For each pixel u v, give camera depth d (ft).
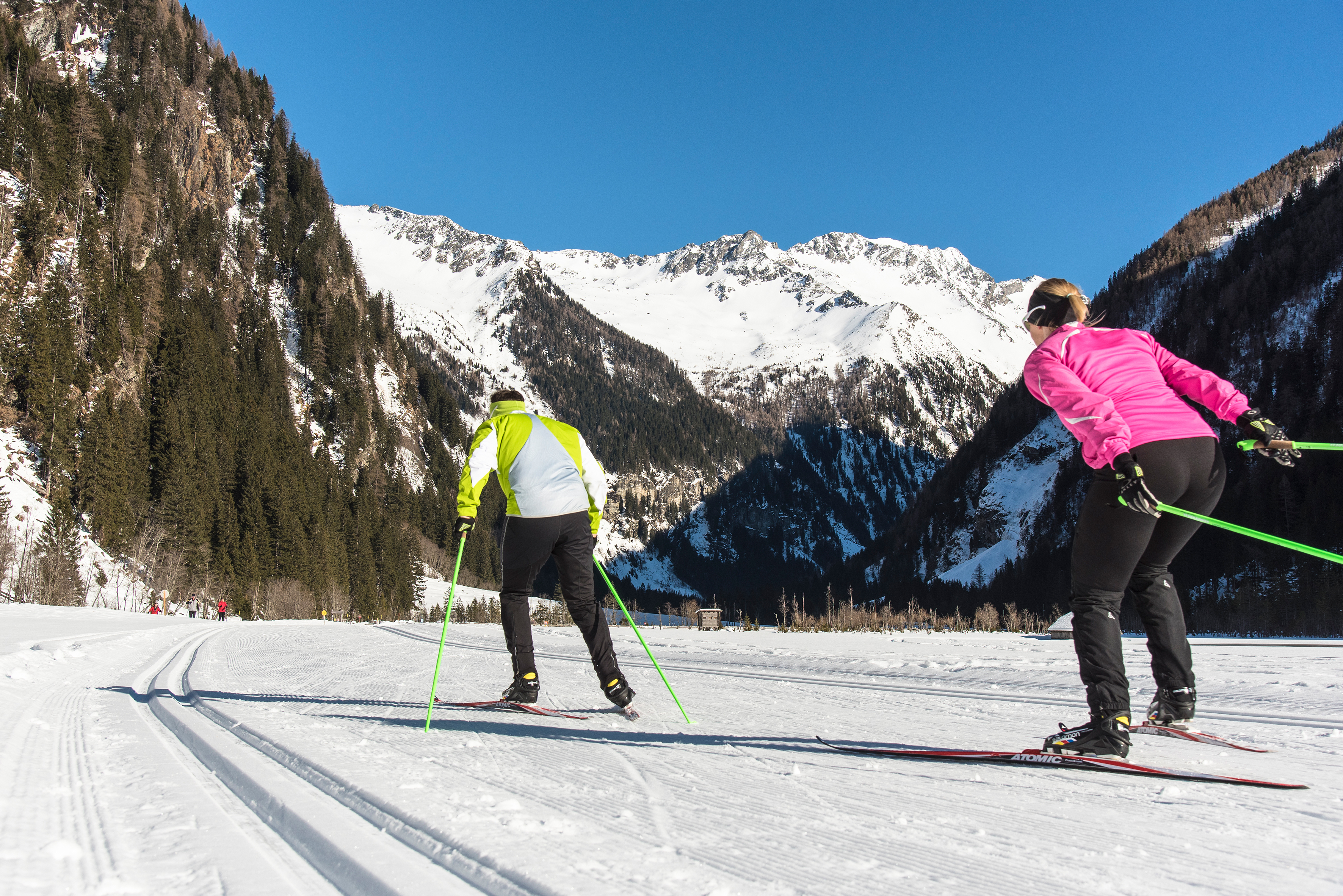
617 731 10.68
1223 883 4.35
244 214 426.10
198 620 96.78
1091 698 8.25
